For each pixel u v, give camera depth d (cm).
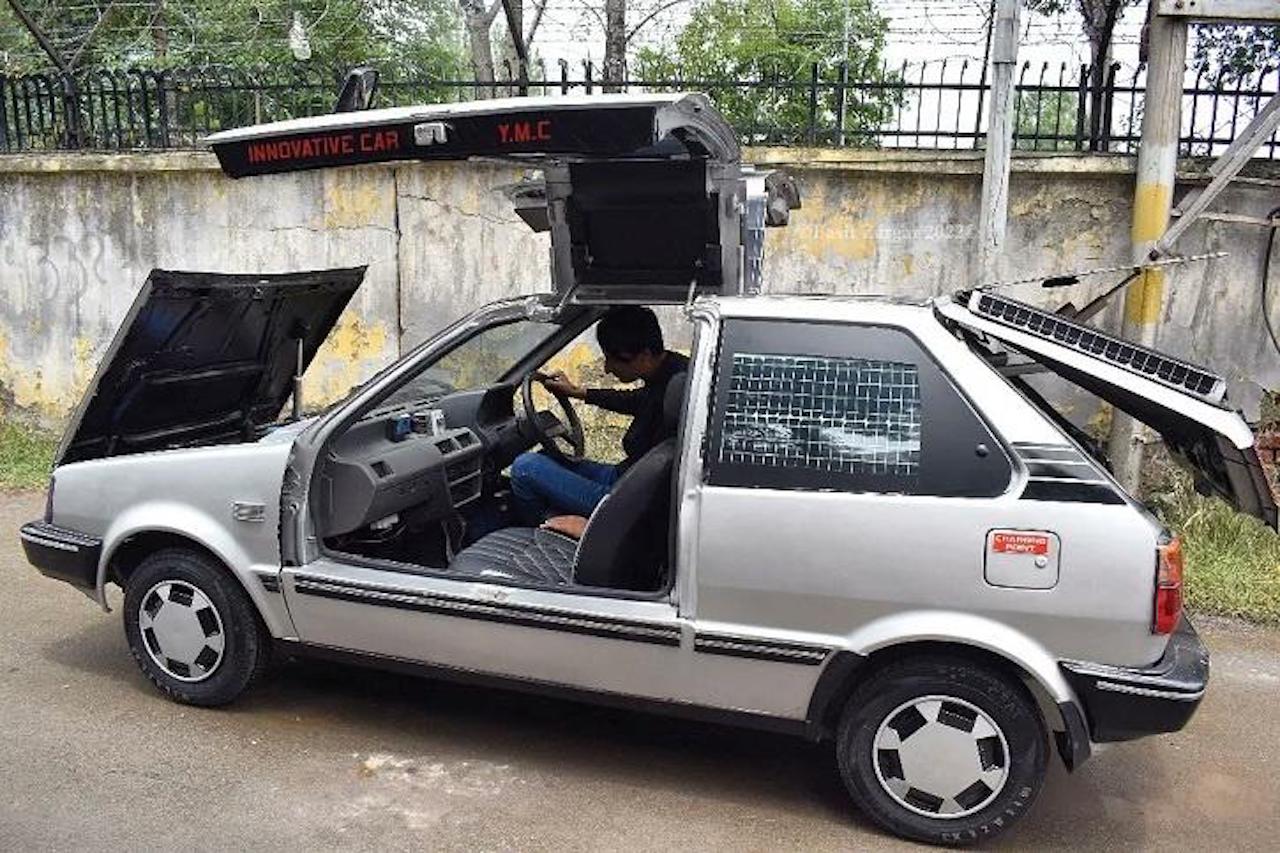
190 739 377
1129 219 632
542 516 446
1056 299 646
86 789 342
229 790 345
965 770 319
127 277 777
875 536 311
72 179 772
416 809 338
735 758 382
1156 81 590
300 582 369
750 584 321
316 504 374
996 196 616
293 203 744
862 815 345
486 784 356
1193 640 329
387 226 735
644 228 383
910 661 320
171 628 393
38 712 394
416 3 1335
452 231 726
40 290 793
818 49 1027
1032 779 316
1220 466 326
